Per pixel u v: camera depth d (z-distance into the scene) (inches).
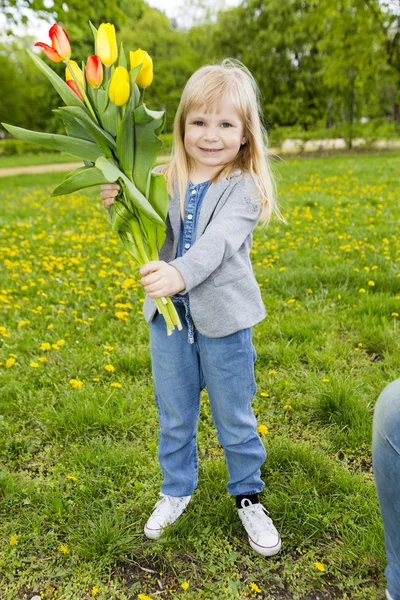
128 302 167.3
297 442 100.9
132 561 77.5
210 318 70.2
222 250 64.6
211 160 69.0
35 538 80.4
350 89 1037.8
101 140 58.0
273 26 1051.3
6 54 1631.4
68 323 156.1
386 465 55.6
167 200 61.3
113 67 57.5
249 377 75.2
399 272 181.9
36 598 72.4
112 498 88.0
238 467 80.0
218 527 82.1
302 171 536.4
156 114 55.0
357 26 747.4
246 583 74.4
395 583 63.6
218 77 67.2
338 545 79.2
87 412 107.0
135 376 125.4
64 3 462.9
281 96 1074.1
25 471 95.6
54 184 574.2
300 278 179.2
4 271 212.4
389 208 303.3
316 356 129.5
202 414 110.7
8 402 113.7
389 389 57.6
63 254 232.7
